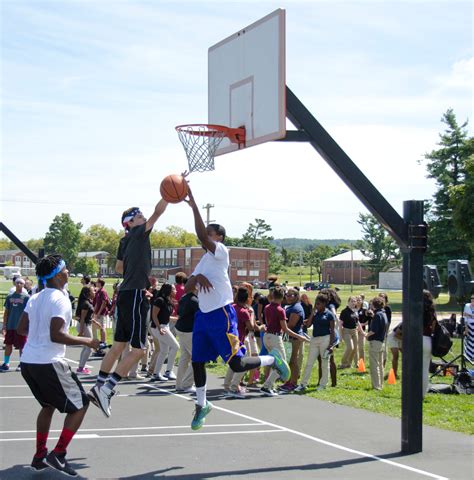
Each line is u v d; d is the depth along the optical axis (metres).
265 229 131.62
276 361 7.70
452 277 13.55
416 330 7.74
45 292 6.22
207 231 7.33
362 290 95.44
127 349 13.59
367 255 110.62
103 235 152.50
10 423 8.96
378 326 13.11
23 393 11.59
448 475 6.73
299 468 6.92
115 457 7.25
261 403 11.33
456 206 49.47
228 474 6.63
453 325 21.30
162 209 6.90
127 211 7.37
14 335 14.80
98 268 121.75
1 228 19.16
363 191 7.57
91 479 6.34
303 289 87.00
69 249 110.69
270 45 7.67
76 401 6.21
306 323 14.20
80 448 7.65
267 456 7.44
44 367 6.09
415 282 7.74
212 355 7.26
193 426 7.16
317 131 7.45
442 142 58.31
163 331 13.50
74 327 25.77
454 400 11.97
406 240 7.72
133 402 11.05
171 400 11.30
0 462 6.88
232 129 8.18
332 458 7.39
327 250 158.25
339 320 16.73
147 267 7.04
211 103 8.98
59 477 6.33
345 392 12.64
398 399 11.86
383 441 8.37
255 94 7.96
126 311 6.93
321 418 9.98
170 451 7.59
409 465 7.13
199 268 7.24
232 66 8.49
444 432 9.08
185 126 8.20
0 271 142.25
